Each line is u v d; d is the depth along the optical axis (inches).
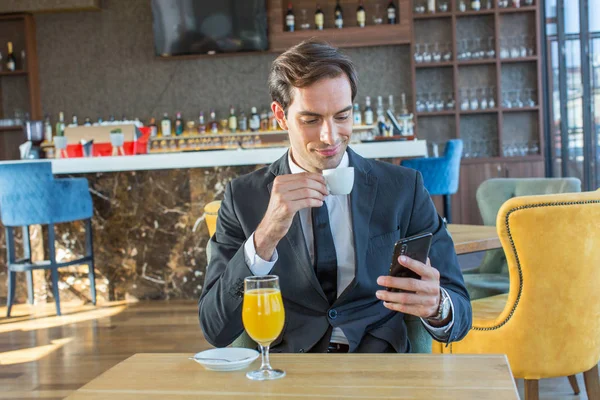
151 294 214.8
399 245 54.8
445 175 217.3
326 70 61.7
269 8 288.7
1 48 301.6
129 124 228.4
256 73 300.4
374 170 69.9
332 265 66.6
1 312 207.8
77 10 297.6
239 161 203.5
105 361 150.5
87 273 214.2
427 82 300.2
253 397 45.3
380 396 44.3
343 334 66.1
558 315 85.3
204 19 286.4
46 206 194.1
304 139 63.6
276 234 59.2
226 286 61.6
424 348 71.4
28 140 234.7
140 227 213.6
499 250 130.6
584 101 239.1
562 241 83.1
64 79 303.4
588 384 93.1
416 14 290.0
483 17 296.2
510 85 297.6
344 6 296.7
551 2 276.7
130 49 302.4
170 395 46.6
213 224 99.3
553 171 283.4
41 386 134.6
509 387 45.2
